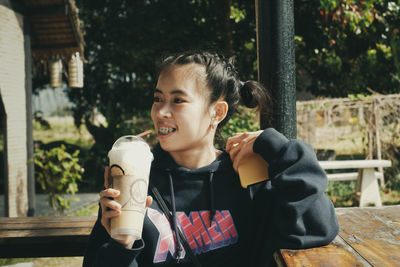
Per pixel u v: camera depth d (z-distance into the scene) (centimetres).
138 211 121
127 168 120
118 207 118
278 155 145
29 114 672
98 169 988
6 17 605
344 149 1042
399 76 1012
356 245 143
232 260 151
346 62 1045
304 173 140
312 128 866
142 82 1212
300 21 1016
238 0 1039
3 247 249
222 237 149
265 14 202
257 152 149
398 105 790
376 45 973
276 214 141
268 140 147
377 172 765
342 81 1071
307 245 137
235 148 156
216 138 182
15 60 635
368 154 808
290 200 136
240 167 151
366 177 644
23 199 651
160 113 142
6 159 609
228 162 157
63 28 714
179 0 1089
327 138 908
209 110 148
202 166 154
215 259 147
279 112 203
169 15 1124
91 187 955
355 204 666
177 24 1109
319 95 1127
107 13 1180
